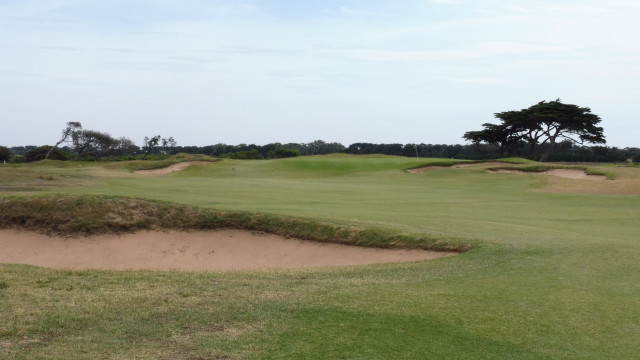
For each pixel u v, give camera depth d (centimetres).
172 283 1077
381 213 2122
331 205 2391
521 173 4700
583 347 770
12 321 828
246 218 1847
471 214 2261
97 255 1717
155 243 1778
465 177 4634
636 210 2536
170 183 3403
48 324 823
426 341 777
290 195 2884
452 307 927
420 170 5141
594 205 2761
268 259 1662
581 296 1009
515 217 2208
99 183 3247
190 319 854
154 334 792
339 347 747
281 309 904
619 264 1275
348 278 1157
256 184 3588
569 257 1342
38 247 1758
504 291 1034
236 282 1095
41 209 1883
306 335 789
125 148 10638
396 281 1116
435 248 1525
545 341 788
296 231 1753
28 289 1002
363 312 890
